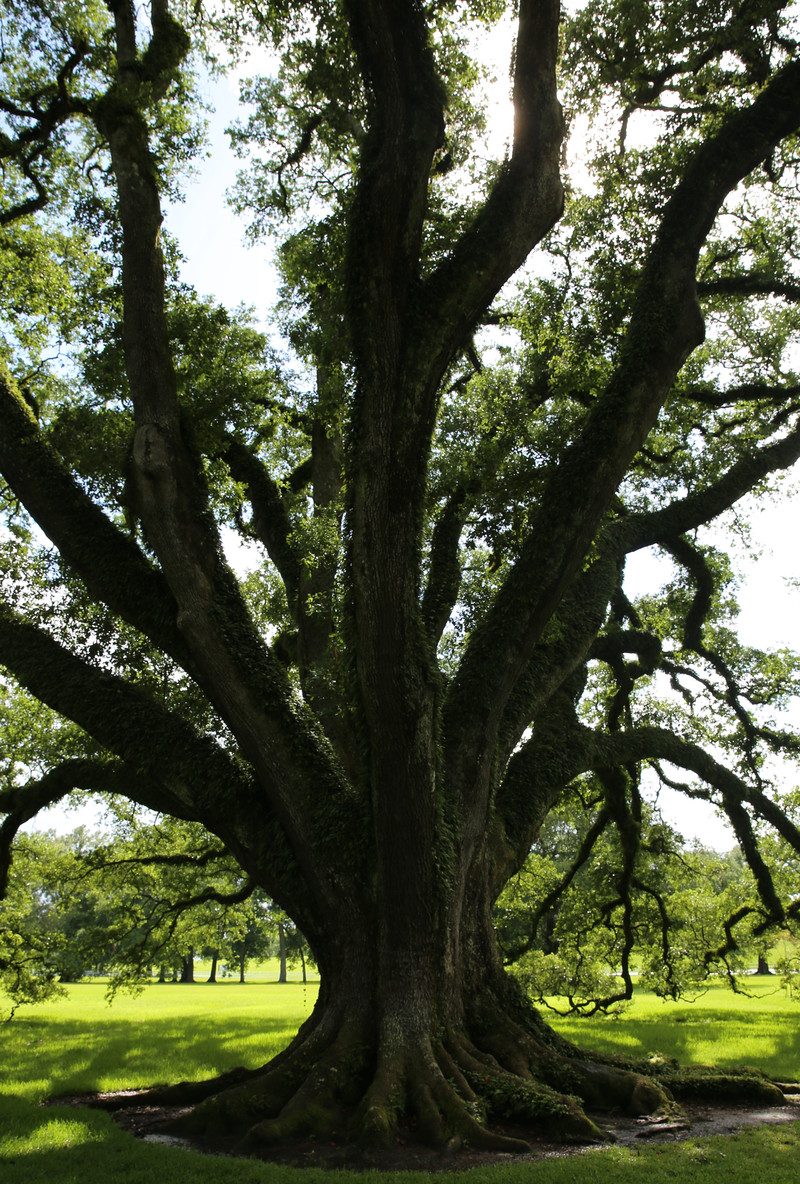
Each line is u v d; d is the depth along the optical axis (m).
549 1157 7.52
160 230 12.28
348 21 9.40
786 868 21.02
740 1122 9.46
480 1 11.45
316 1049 9.66
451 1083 8.89
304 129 16.11
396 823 9.52
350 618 10.08
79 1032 20.36
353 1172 6.81
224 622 11.29
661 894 22.27
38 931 20.09
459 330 9.88
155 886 20.69
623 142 13.79
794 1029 20.86
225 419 12.20
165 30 13.11
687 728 19.89
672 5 12.22
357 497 9.38
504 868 12.61
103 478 13.28
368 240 9.37
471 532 12.70
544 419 12.59
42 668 12.18
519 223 10.20
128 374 11.63
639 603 20.98
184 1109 10.16
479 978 10.91
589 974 23.34
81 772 13.23
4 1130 8.41
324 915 10.73
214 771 11.84
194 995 40.91
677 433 18.05
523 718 12.91
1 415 12.27
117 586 11.88
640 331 11.82
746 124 12.17
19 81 14.60
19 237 15.18
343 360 12.70
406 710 9.29
